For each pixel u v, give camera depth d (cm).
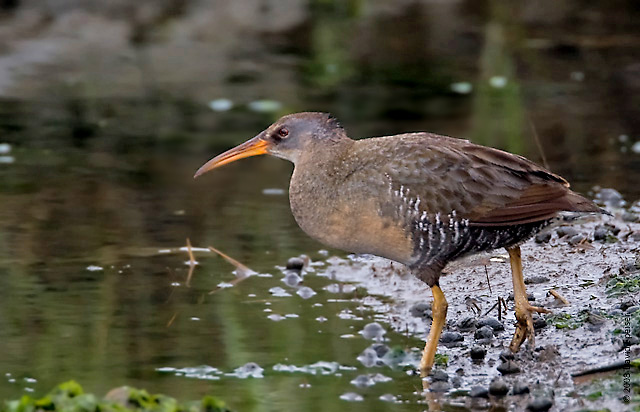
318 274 1140
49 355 911
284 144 991
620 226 1215
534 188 920
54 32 2148
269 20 2305
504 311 1019
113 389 767
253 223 1293
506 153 939
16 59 1995
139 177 1462
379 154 934
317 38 2184
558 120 1670
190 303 1045
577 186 1372
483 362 911
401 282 1116
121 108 1770
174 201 1370
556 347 922
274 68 2000
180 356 916
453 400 827
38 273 1115
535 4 2402
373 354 923
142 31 2195
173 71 1977
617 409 786
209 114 1738
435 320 923
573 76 1916
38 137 1625
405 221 917
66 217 1294
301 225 976
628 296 1009
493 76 1931
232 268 1147
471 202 911
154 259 1167
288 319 1011
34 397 823
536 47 2095
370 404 822
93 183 1429
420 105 1770
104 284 1088
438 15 2344
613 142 1560
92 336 955
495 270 1124
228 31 2238
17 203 1339
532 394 827
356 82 1919
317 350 938
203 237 1239
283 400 828
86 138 1628
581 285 1060
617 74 1916
